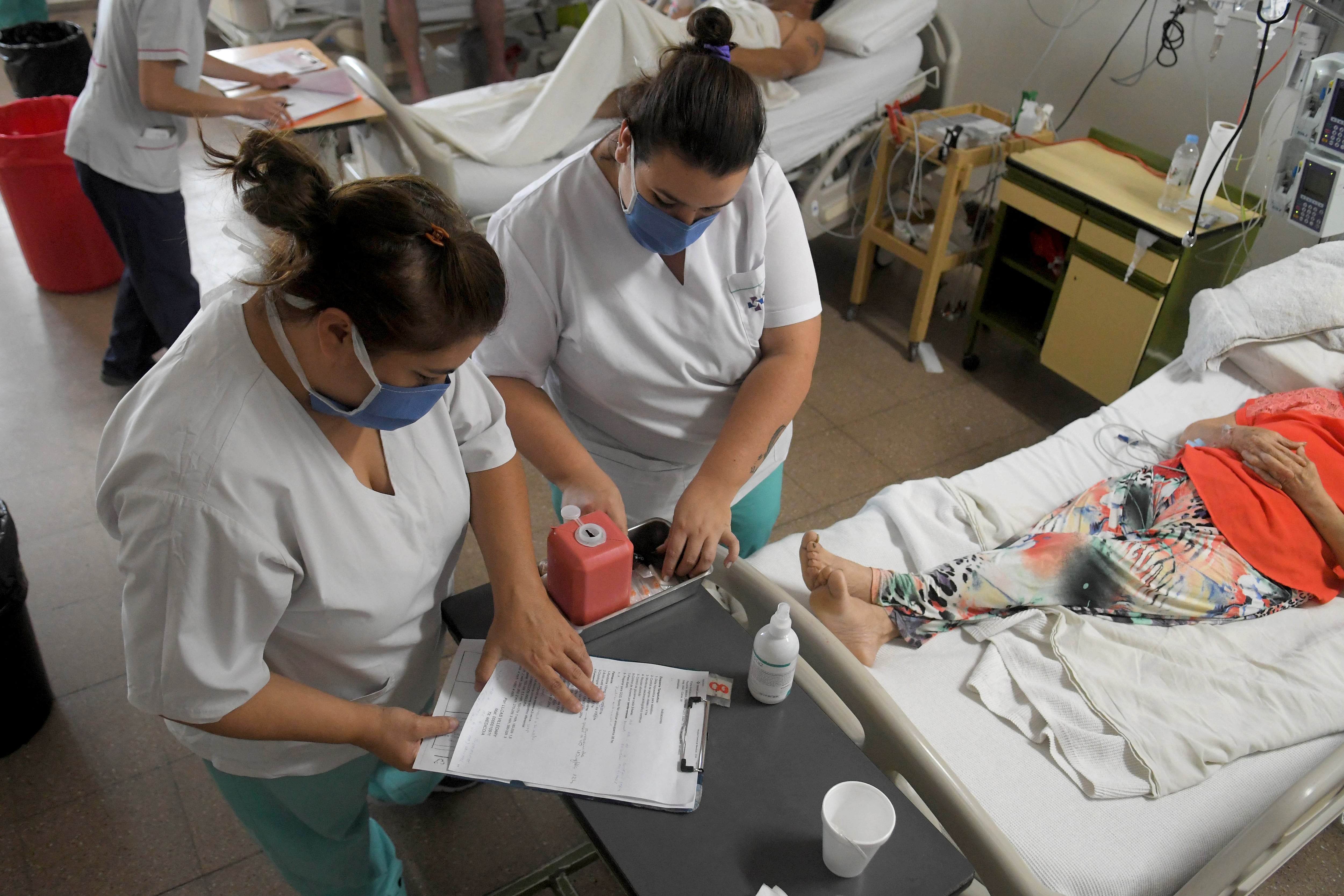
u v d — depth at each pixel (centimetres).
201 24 215
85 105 226
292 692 96
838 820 94
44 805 172
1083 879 128
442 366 84
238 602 86
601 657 113
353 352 81
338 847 127
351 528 94
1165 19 293
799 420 285
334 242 76
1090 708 149
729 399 149
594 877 166
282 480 86
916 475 266
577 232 128
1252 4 254
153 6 206
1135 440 213
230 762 107
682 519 127
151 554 83
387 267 75
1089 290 266
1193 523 183
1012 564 168
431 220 78
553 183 128
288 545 90
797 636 128
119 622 206
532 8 420
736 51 293
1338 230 220
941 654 162
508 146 271
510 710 106
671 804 97
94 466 248
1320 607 179
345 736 99
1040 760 144
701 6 304
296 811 116
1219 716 151
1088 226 260
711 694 109
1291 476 181
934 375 310
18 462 247
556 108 268
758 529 177
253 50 295
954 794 112
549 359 141
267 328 85
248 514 84
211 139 242
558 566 114
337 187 79
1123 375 264
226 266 321
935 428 285
